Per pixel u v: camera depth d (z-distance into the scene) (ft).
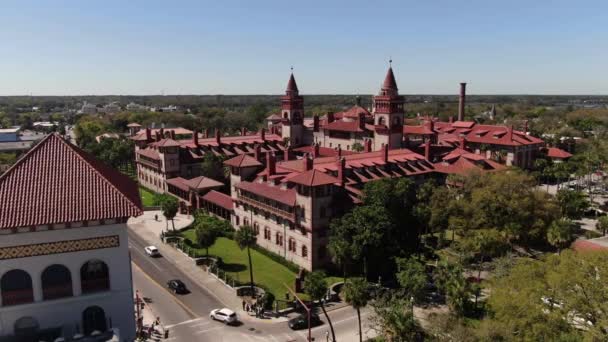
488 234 246.47
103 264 146.82
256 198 299.38
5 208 133.69
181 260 276.62
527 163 480.64
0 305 136.46
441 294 231.71
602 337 144.46
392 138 414.62
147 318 206.80
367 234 227.20
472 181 300.40
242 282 242.78
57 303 141.69
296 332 198.49
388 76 413.39
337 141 487.20
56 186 142.61
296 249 267.80
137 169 500.74
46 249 138.51
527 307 156.87
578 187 444.96
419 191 279.69
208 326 201.57
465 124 531.50
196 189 369.91
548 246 294.25
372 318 191.11
